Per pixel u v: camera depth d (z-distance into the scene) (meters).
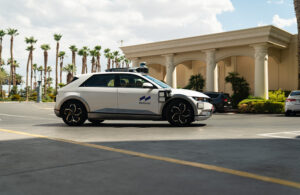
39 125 9.40
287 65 25.88
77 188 2.96
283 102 19.05
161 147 5.25
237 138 6.39
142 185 3.06
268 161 4.15
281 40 24.23
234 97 26.25
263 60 22.84
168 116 8.84
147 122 10.48
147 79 9.00
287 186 3.03
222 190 2.90
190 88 30.53
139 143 5.68
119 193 2.82
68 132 7.43
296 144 5.62
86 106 9.06
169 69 28.75
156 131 7.64
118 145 5.45
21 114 15.79
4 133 7.12
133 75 9.14
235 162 4.09
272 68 26.83
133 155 4.54
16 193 2.82
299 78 20.22
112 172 3.56
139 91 8.91
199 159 4.28
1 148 5.12
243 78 27.47
